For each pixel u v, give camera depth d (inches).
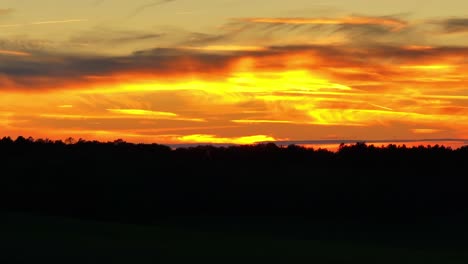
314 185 3149.6
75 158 3208.7
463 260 1678.2
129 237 1813.5
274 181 3152.1
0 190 2984.7
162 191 3063.5
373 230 2711.6
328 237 2539.4
